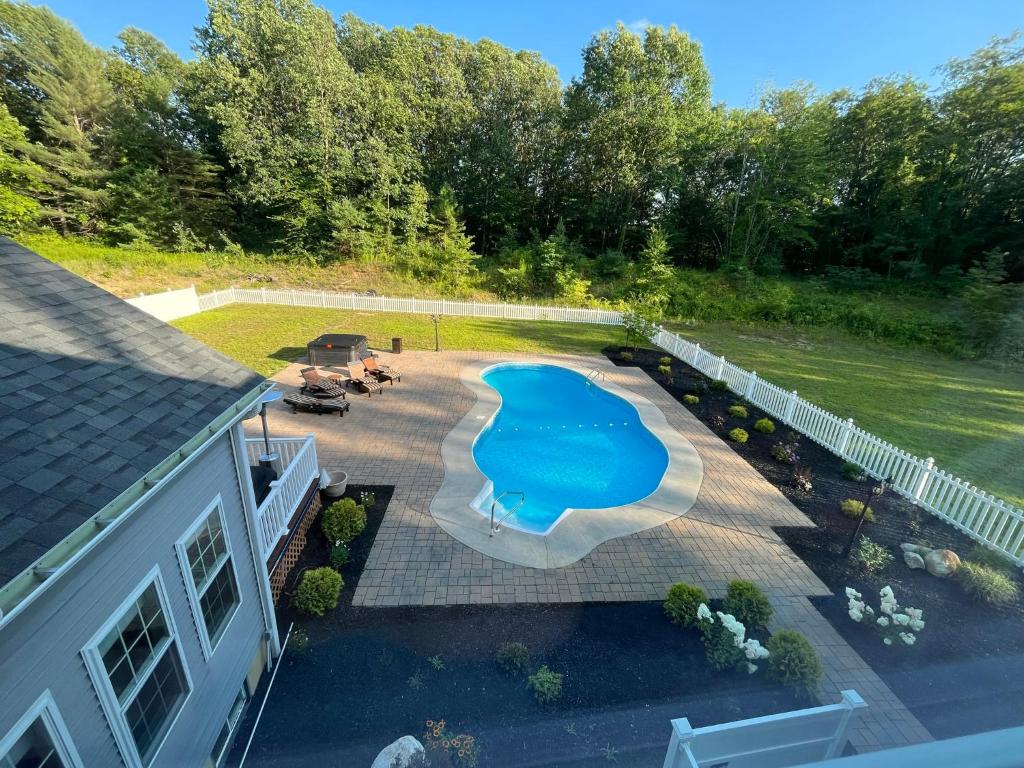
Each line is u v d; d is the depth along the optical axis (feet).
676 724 12.35
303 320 78.95
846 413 49.67
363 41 127.24
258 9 97.25
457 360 62.64
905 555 26.45
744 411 47.21
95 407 12.91
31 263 17.01
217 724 16.15
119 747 11.96
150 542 13.17
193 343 18.70
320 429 40.52
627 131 110.01
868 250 114.93
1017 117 88.58
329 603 21.58
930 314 90.02
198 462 15.53
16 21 93.20
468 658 19.58
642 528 28.73
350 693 18.04
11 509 9.33
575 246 118.83
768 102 107.65
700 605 20.86
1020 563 25.81
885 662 20.08
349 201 106.11
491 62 124.98
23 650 9.46
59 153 97.35
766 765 14.07
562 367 62.08
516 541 26.89
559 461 40.37
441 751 15.84
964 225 100.89
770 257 116.47
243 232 120.06
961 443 43.19
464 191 127.34
